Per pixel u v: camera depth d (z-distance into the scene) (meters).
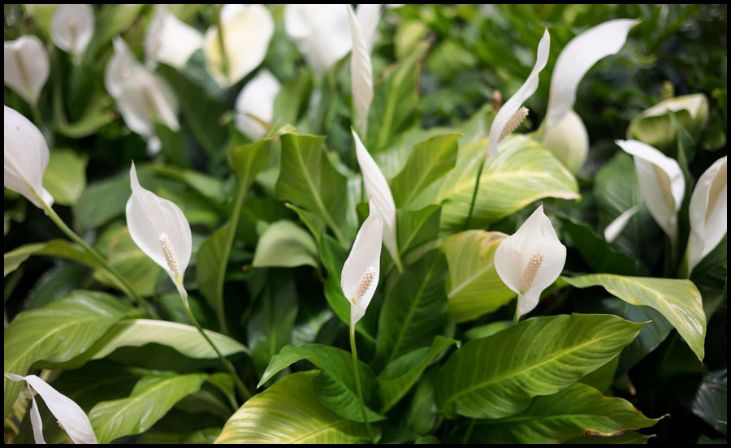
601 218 1.07
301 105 1.22
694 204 0.88
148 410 0.87
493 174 0.99
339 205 0.99
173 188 1.25
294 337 0.98
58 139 1.32
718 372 0.96
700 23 1.37
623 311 0.94
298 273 1.03
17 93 1.27
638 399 0.99
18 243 1.26
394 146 1.08
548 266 0.78
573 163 1.11
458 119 1.38
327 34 1.25
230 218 1.02
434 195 0.99
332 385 0.84
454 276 0.91
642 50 1.38
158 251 0.82
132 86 1.28
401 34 1.52
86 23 1.33
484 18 1.38
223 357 0.91
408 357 0.90
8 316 1.23
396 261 0.91
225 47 1.36
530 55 1.39
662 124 1.06
